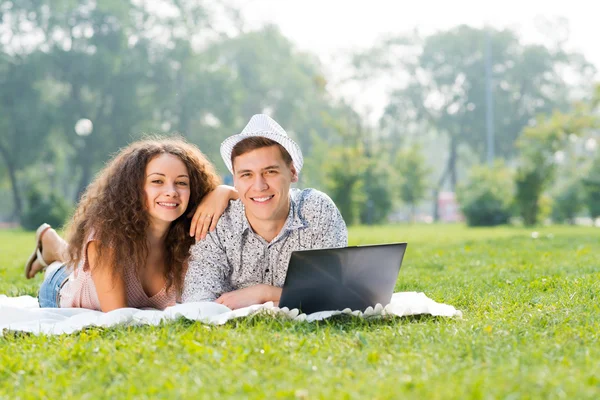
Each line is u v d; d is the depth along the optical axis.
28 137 46.22
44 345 3.22
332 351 3.01
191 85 51.38
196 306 3.67
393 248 3.69
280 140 3.76
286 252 4.07
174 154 4.05
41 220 33.59
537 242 11.60
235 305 3.93
